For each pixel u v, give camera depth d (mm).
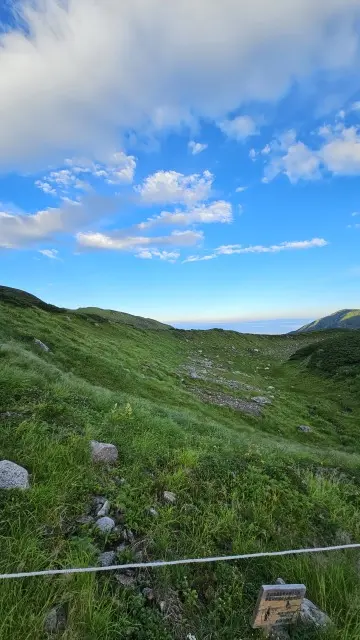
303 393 42344
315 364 51531
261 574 4652
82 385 14609
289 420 29625
